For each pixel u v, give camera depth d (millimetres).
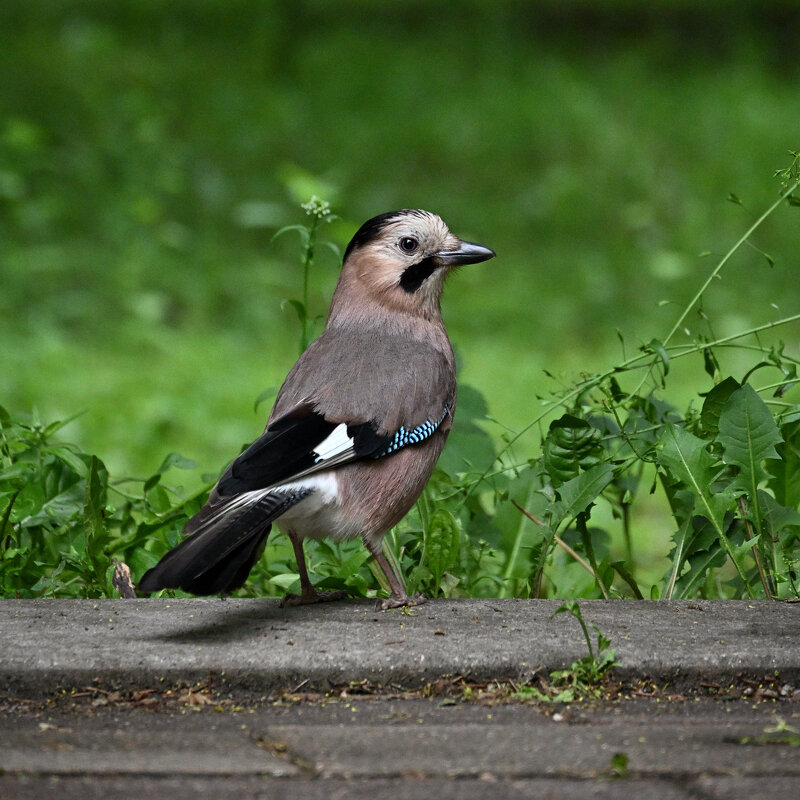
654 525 13820
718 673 6336
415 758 5000
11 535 8492
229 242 25250
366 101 35156
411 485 7855
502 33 44031
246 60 37844
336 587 7922
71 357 19031
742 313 22969
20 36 36469
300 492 7352
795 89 39500
